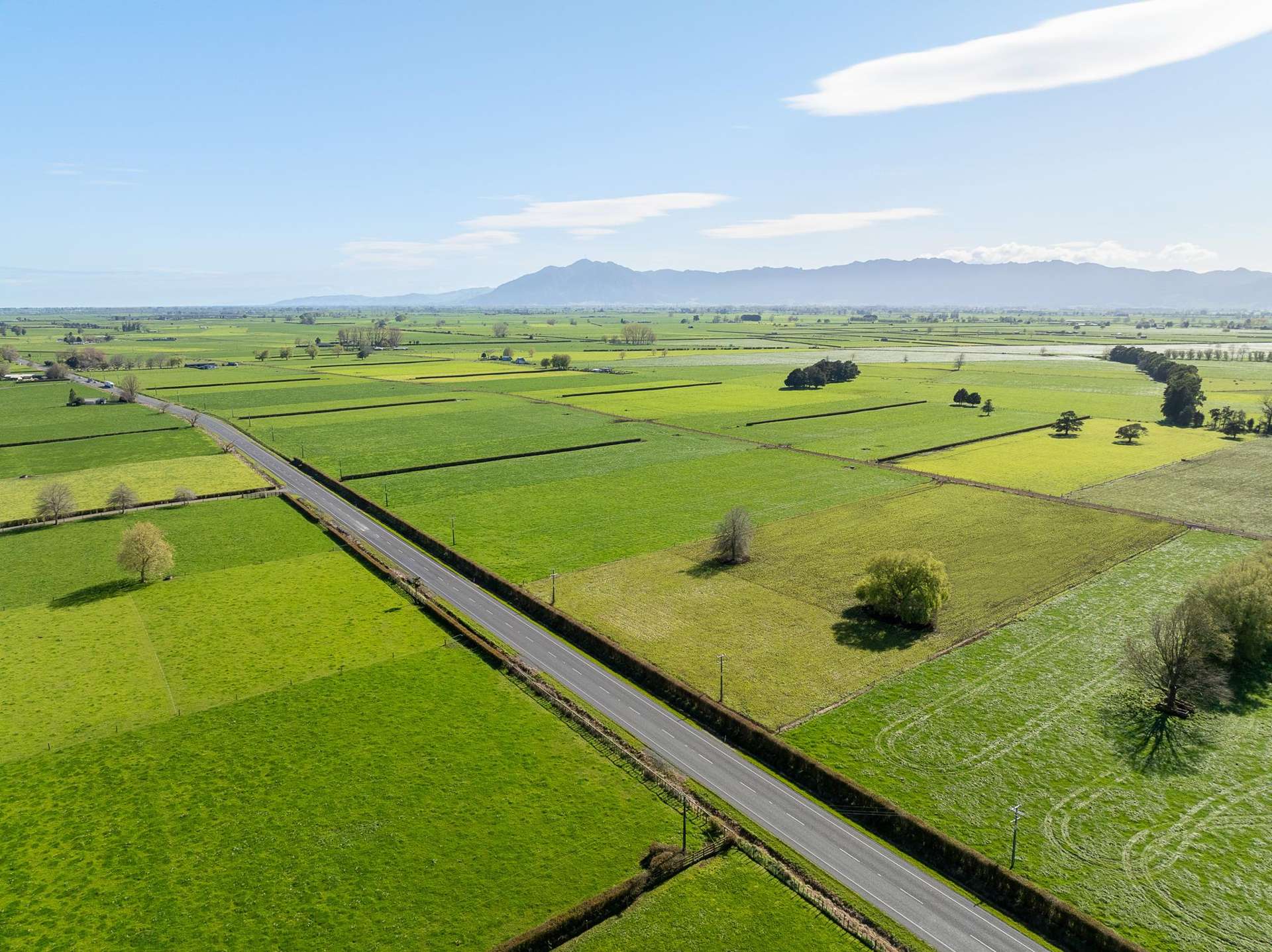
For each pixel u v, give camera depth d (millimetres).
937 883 57656
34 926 52719
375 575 115000
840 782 66312
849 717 76250
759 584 108812
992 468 175250
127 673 85750
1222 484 160500
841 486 159250
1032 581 109188
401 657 90125
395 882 56844
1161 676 78250
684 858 59125
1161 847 59094
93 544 127750
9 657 89125
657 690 83250
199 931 52562
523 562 117500
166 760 70500
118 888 56062
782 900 56094
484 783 67688
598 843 61000
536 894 56031
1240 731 74188
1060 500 148250
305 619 99875
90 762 70250
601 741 73938
